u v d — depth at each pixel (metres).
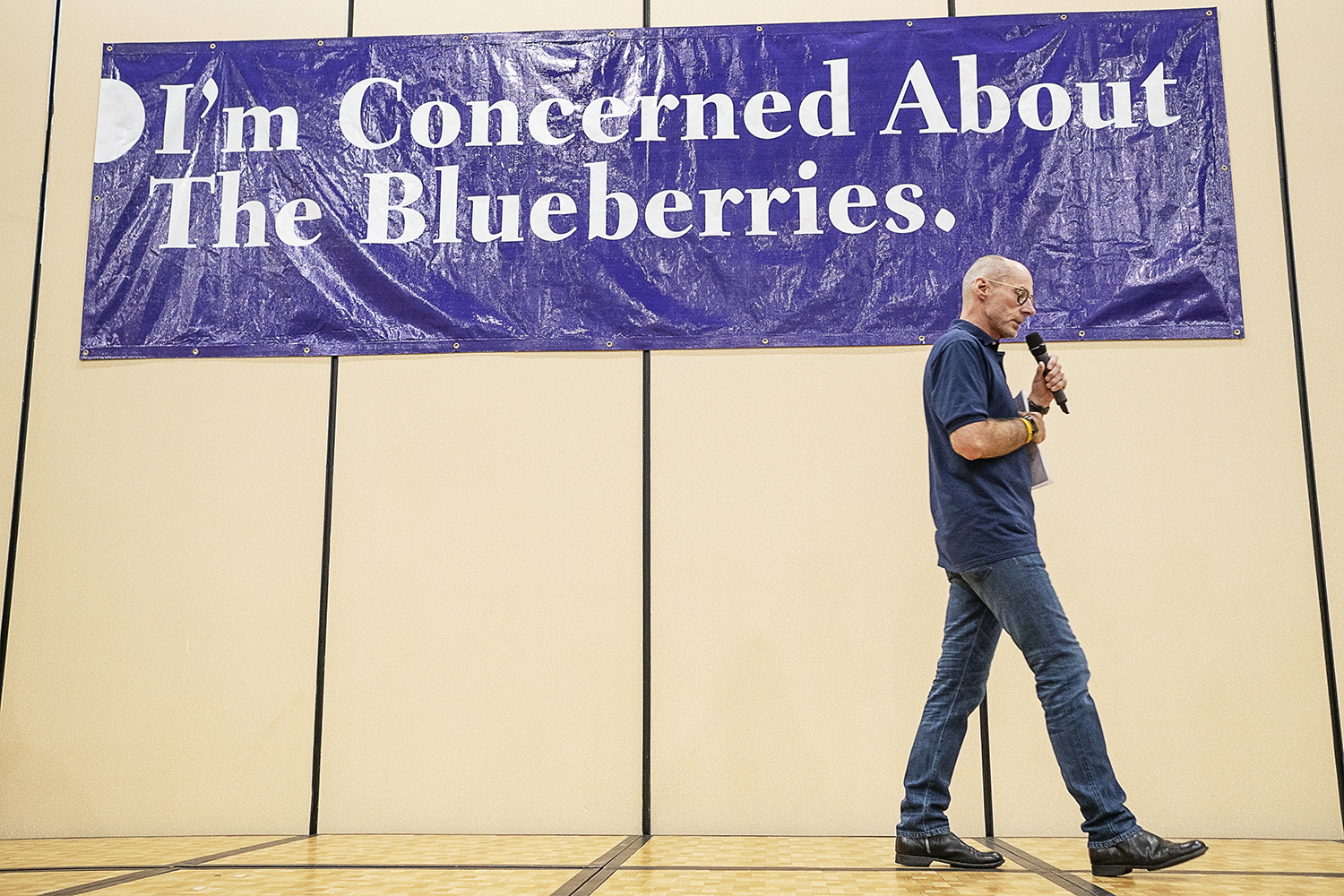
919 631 2.99
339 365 3.22
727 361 3.16
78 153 3.35
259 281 3.27
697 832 2.93
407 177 3.31
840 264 3.18
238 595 3.11
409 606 3.09
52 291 3.28
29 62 3.39
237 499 3.16
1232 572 2.96
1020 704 2.92
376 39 3.37
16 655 3.09
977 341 2.34
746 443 3.11
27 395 3.23
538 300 3.22
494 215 3.28
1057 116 3.21
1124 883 2.06
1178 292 3.09
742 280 3.19
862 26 3.29
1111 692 2.92
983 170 3.20
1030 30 3.25
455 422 3.18
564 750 3.00
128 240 3.30
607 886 2.03
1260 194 3.12
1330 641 2.91
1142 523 2.99
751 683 2.99
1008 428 2.21
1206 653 2.93
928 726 2.32
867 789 2.93
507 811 2.97
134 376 3.23
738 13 3.33
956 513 2.24
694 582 3.05
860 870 2.25
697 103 3.29
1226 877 2.14
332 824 2.99
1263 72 3.18
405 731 3.03
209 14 3.41
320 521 3.14
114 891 2.02
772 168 3.25
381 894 1.96
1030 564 2.18
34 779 3.03
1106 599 2.97
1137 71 3.21
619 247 3.23
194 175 3.33
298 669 3.07
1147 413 3.04
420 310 3.23
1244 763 2.87
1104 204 3.15
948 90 3.24
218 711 3.06
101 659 3.09
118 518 3.16
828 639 3.00
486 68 3.35
